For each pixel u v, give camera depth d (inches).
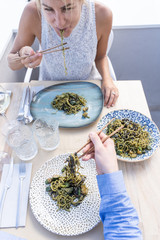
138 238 24.0
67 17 37.8
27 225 27.9
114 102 43.4
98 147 29.0
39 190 30.5
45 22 47.5
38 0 43.8
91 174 32.3
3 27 74.1
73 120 40.2
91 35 50.5
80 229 26.4
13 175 32.9
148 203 29.4
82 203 29.2
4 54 67.4
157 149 34.9
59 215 28.1
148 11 79.0
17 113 42.1
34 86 47.7
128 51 83.1
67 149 36.2
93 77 59.7
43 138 34.3
